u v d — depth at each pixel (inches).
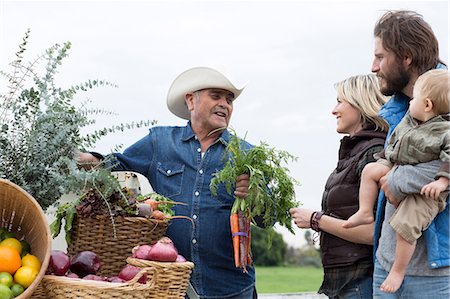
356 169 131.8
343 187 133.0
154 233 123.1
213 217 141.4
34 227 107.4
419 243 116.1
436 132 115.0
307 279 645.3
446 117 116.3
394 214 117.7
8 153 111.6
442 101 115.3
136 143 151.6
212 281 140.9
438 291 113.8
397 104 127.4
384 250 121.5
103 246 119.6
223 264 141.5
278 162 139.2
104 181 114.2
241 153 137.8
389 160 122.7
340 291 131.9
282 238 902.4
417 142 116.1
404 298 117.7
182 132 150.8
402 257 115.2
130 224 120.0
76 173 111.3
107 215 118.0
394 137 122.5
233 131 137.9
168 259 108.7
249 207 136.5
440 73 116.9
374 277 124.0
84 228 119.1
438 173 112.0
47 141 113.2
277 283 597.9
